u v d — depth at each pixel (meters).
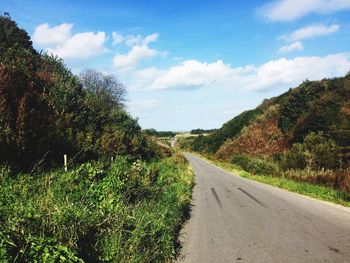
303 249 7.20
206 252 7.21
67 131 13.23
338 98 37.94
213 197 15.52
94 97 22.62
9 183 7.57
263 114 53.84
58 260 4.14
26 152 10.13
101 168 10.09
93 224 5.58
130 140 21.83
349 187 16.97
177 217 9.62
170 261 6.64
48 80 17.62
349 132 30.78
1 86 10.48
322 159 27.48
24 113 10.20
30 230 4.52
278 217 10.61
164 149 41.28
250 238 8.20
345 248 7.21
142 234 6.33
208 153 68.12
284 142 40.59
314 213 11.20
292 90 52.47
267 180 23.55
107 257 5.23
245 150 46.09
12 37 26.38
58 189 7.41
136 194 9.48
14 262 3.74
